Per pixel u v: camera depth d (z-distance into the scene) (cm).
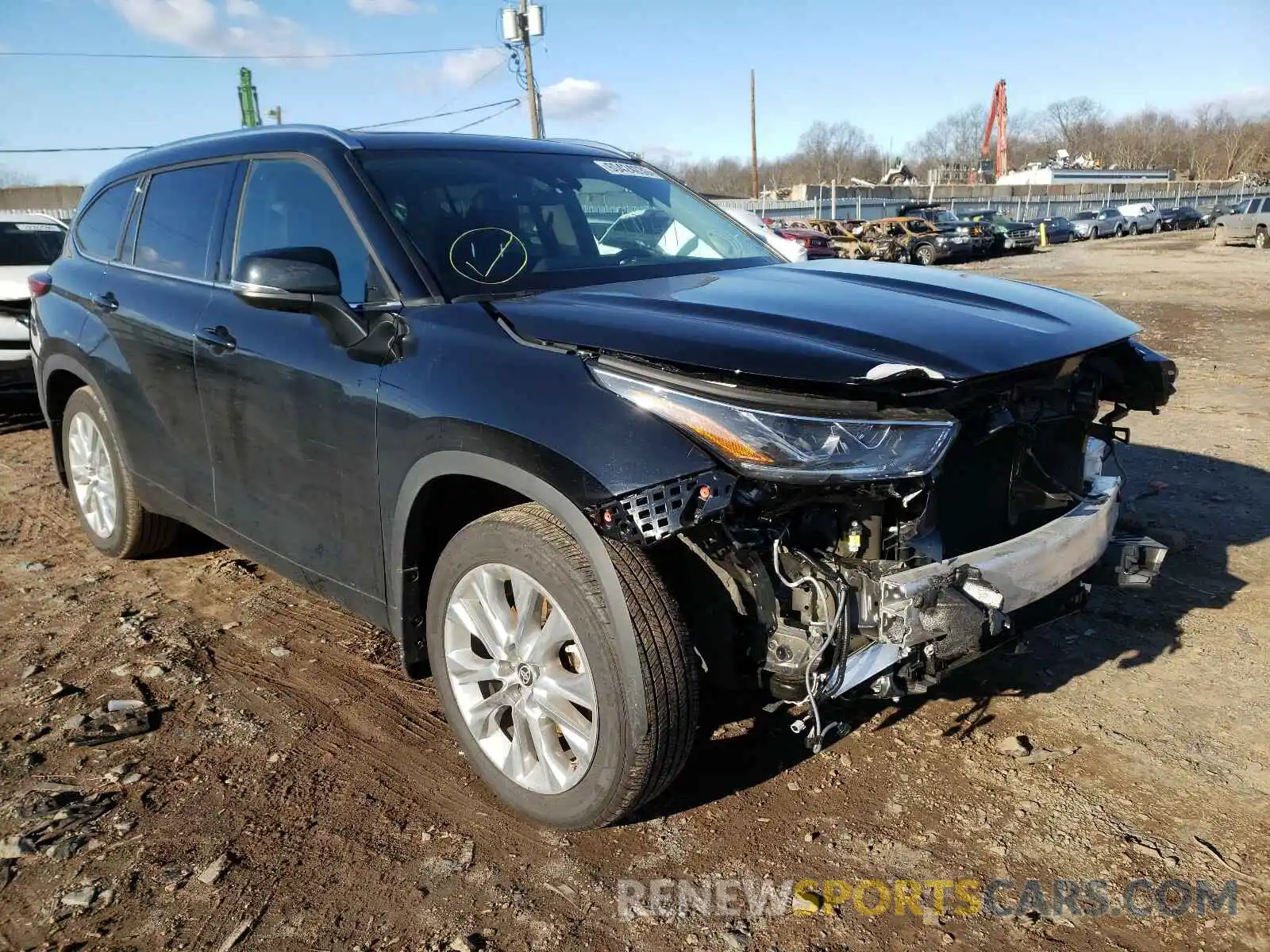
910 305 267
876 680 233
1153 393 320
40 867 245
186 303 349
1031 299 291
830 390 220
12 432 736
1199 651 351
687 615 241
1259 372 888
